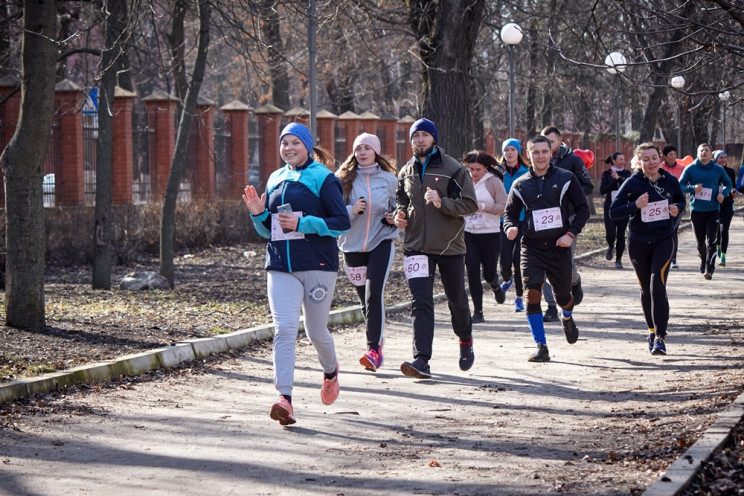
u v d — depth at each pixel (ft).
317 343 30.30
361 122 143.43
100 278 67.05
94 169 98.17
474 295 51.57
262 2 63.67
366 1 90.99
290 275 29.09
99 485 22.84
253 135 126.41
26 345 41.04
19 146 45.06
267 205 29.76
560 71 143.02
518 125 185.16
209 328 47.19
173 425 29.50
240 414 31.22
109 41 64.49
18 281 45.27
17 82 77.25
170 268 69.62
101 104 66.28
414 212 36.37
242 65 173.68
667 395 32.63
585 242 108.37
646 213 41.06
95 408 31.99
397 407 32.09
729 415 26.73
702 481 21.08
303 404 32.68
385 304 58.75
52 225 84.17
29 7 45.50
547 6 124.16
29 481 23.18
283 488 22.41
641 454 24.16
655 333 41.65
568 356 41.98
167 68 69.31
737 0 36.88
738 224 140.46
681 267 81.10
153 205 97.50
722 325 49.52
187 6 65.10
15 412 31.09
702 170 71.15
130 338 43.42
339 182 29.63
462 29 78.79
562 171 39.70
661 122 177.78
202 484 22.84
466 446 26.35
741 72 46.29
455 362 40.93
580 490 21.21
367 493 21.89
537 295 40.29
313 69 63.31
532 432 28.04
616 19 51.78
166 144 107.86
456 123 79.30
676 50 54.08
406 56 129.49
